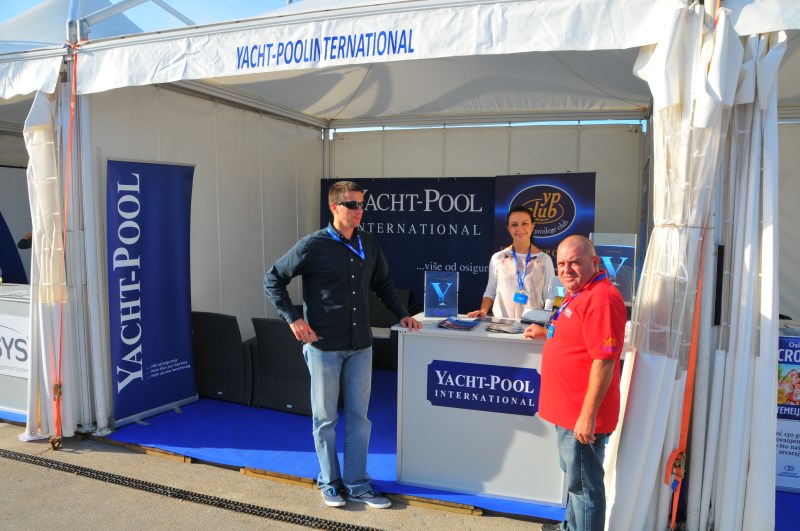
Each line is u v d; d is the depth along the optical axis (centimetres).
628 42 260
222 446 380
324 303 298
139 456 374
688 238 257
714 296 266
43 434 400
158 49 355
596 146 638
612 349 220
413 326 313
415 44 295
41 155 391
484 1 283
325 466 310
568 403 237
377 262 326
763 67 250
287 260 297
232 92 544
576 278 235
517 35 277
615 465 269
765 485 258
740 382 261
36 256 393
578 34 267
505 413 305
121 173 408
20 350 430
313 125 693
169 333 450
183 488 326
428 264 646
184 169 459
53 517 295
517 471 305
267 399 453
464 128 675
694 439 270
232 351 466
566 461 243
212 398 480
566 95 579
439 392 316
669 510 272
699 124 246
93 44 376
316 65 315
